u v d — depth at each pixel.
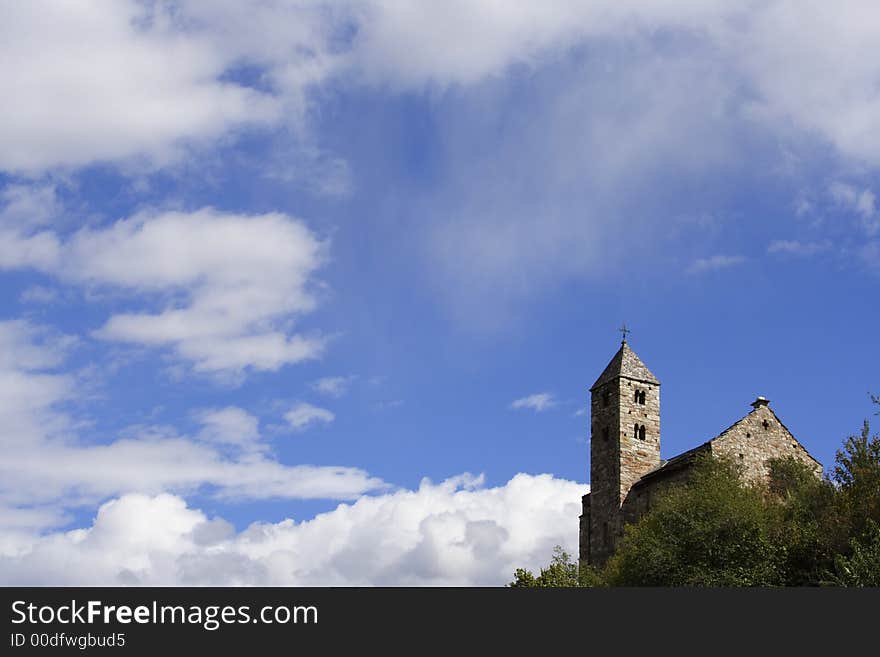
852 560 60.94
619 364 103.56
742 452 90.12
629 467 99.62
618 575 73.19
